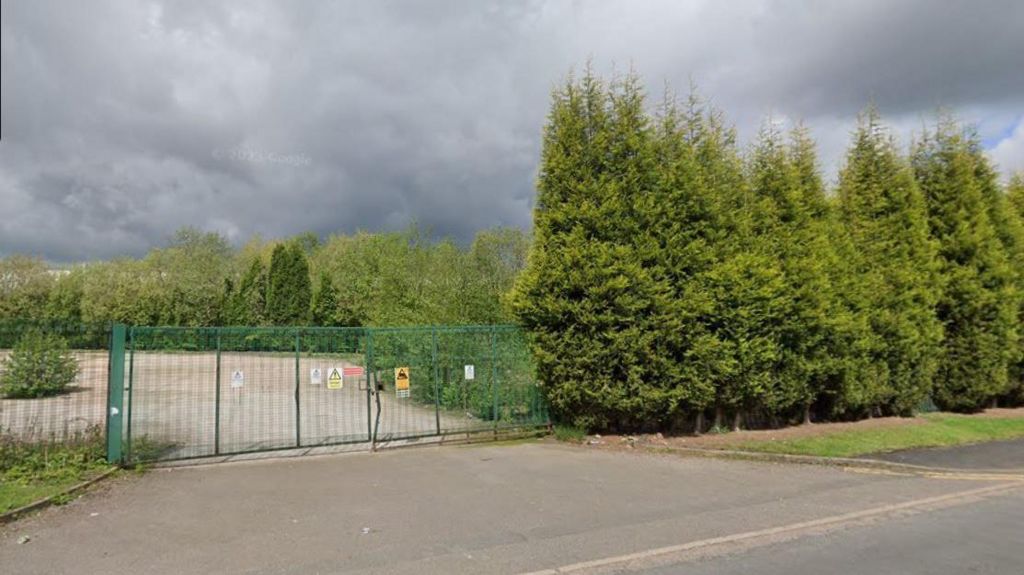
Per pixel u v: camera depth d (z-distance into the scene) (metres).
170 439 11.38
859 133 15.35
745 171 13.08
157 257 46.03
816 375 12.83
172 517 6.71
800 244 12.53
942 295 15.23
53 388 9.60
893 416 14.72
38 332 9.51
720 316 11.41
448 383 13.77
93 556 5.55
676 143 12.03
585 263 11.06
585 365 11.10
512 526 6.45
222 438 11.64
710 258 11.37
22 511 6.68
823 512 7.10
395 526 6.43
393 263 20.45
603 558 5.53
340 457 10.05
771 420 13.10
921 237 14.75
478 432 11.91
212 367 15.73
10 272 46.66
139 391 17.83
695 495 7.80
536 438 11.80
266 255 54.88
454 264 17.20
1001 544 5.98
